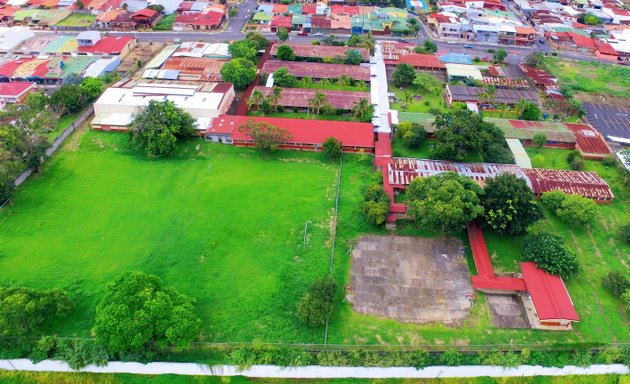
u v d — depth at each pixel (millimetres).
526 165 102375
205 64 137625
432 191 80000
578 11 199625
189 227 84062
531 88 140875
